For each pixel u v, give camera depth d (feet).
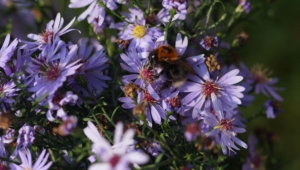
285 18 1.76
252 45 1.70
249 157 1.23
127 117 1.05
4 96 0.97
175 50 1.04
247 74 1.26
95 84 1.03
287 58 1.73
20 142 0.97
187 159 0.98
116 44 1.15
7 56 1.01
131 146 0.93
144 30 1.07
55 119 0.97
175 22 1.09
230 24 1.20
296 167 1.59
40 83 0.98
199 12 1.15
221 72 1.13
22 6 1.32
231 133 1.03
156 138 1.01
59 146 1.00
